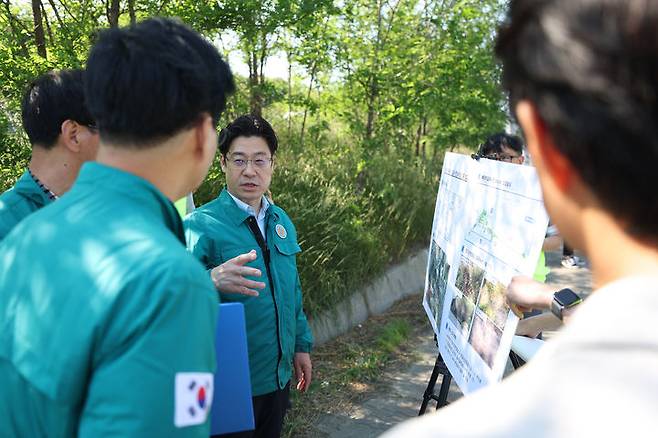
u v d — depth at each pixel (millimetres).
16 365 859
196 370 854
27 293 890
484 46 5598
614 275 509
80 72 1664
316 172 5488
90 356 818
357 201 5547
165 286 831
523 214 1581
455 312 2053
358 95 5746
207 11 4000
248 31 4289
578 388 428
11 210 1613
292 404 3592
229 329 1364
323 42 5406
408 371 4164
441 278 2303
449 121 6297
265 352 2221
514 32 537
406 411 3631
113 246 871
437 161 7445
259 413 2258
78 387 823
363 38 5676
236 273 1926
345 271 4855
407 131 6566
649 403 404
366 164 5535
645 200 470
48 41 4352
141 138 987
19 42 3982
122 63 963
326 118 6324
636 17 440
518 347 1866
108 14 4133
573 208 536
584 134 469
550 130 509
